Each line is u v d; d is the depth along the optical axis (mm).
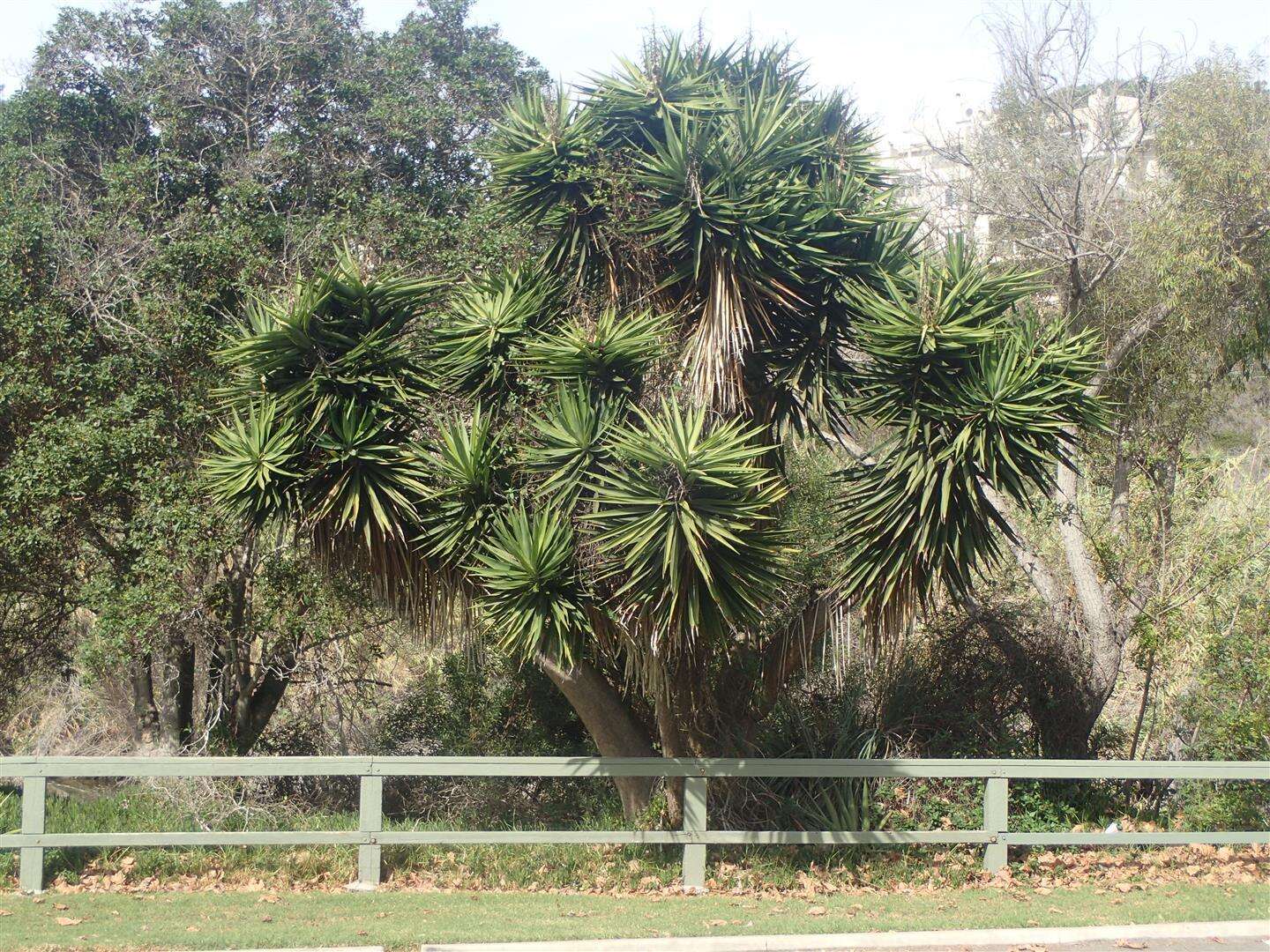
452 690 13445
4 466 11016
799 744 10344
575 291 9125
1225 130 12742
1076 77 13828
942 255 9383
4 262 10766
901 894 8516
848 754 10133
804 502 10914
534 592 7832
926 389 8289
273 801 10695
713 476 7527
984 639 11531
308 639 12492
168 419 11188
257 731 13602
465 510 8328
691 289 8906
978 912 7887
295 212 12852
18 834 7922
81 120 13180
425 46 15039
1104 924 7605
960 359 8188
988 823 9078
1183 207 12719
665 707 9266
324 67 13719
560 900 8039
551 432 8109
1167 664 12539
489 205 11906
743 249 8422
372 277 9102
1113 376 13156
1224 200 12688
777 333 9164
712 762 8633
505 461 8586
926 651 11516
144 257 11570
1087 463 14633
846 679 10703
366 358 8516
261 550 11766
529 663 12555
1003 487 8539
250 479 8211
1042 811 10336
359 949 6598
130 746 13000
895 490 8297
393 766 8375
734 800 9461
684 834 8578
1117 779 10883
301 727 14023
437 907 7727
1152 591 12555
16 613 12773
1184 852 9867
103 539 11531
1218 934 7473
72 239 11234
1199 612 12203
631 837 8508
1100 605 12047
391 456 8469
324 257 11961
